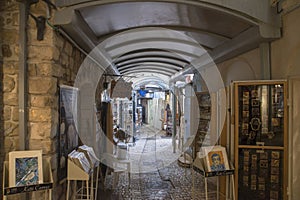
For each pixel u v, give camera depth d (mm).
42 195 2533
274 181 2980
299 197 2855
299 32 2637
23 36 2467
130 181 4840
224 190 3451
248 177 3061
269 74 3160
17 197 2492
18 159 2248
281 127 2953
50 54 2559
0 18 2475
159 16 3266
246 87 3104
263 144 3023
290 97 2863
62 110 2912
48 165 2457
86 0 2578
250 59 3623
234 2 2807
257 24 2928
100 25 3373
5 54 2484
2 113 2469
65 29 2752
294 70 2732
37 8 2551
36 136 2537
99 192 4203
